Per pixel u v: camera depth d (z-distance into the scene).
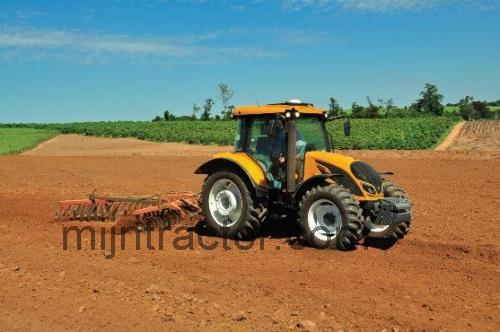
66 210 10.91
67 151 42.50
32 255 8.20
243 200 8.94
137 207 10.31
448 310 5.99
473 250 8.25
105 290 6.59
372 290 6.59
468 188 15.38
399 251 8.42
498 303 6.23
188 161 25.83
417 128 51.50
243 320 5.66
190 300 6.23
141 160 26.52
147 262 7.82
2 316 5.82
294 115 8.53
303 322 5.48
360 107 79.75
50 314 5.85
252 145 9.16
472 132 49.56
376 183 8.40
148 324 5.55
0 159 26.44
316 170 8.62
